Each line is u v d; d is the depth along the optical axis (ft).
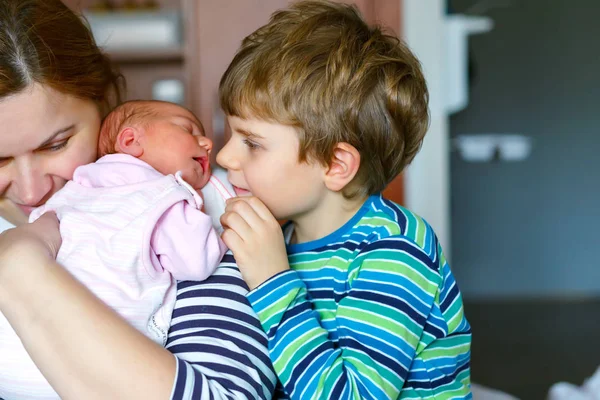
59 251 2.38
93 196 2.59
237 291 2.61
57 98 2.62
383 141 3.11
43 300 2.12
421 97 3.27
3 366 2.33
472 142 14.10
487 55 14.06
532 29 13.89
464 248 14.60
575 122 14.01
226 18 8.50
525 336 11.78
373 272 2.85
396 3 8.11
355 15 3.32
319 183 3.01
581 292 14.44
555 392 4.86
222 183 3.08
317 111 2.89
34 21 2.58
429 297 2.94
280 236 2.75
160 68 9.36
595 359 10.53
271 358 2.60
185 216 2.48
